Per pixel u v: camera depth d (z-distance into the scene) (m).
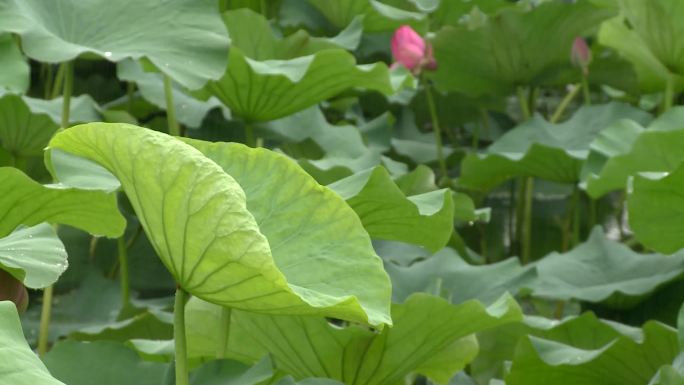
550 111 10.02
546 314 8.75
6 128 8.52
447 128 9.79
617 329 8.00
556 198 9.55
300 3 9.37
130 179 5.87
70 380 7.38
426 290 8.22
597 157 8.68
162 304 8.57
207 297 6.15
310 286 6.26
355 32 8.92
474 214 8.20
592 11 9.16
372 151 8.80
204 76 7.91
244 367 7.02
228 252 5.65
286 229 6.48
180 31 7.96
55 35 7.93
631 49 9.05
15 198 7.51
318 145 8.79
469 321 7.55
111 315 8.59
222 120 8.80
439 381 7.73
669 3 8.75
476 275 8.23
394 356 7.60
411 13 9.32
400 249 8.59
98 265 8.84
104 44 7.95
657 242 8.11
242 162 6.71
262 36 8.80
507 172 8.97
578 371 7.82
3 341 4.98
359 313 5.80
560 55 9.28
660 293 8.37
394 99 9.45
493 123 9.91
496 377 8.11
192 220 5.68
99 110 8.76
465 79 9.35
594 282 8.41
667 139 8.33
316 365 7.62
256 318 7.60
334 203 6.50
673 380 7.48
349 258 6.36
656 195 8.04
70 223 7.59
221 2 9.39
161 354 7.66
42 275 7.27
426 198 7.62
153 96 8.78
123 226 7.57
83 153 6.11
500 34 9.22
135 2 8.00
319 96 8.41
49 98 9.61
